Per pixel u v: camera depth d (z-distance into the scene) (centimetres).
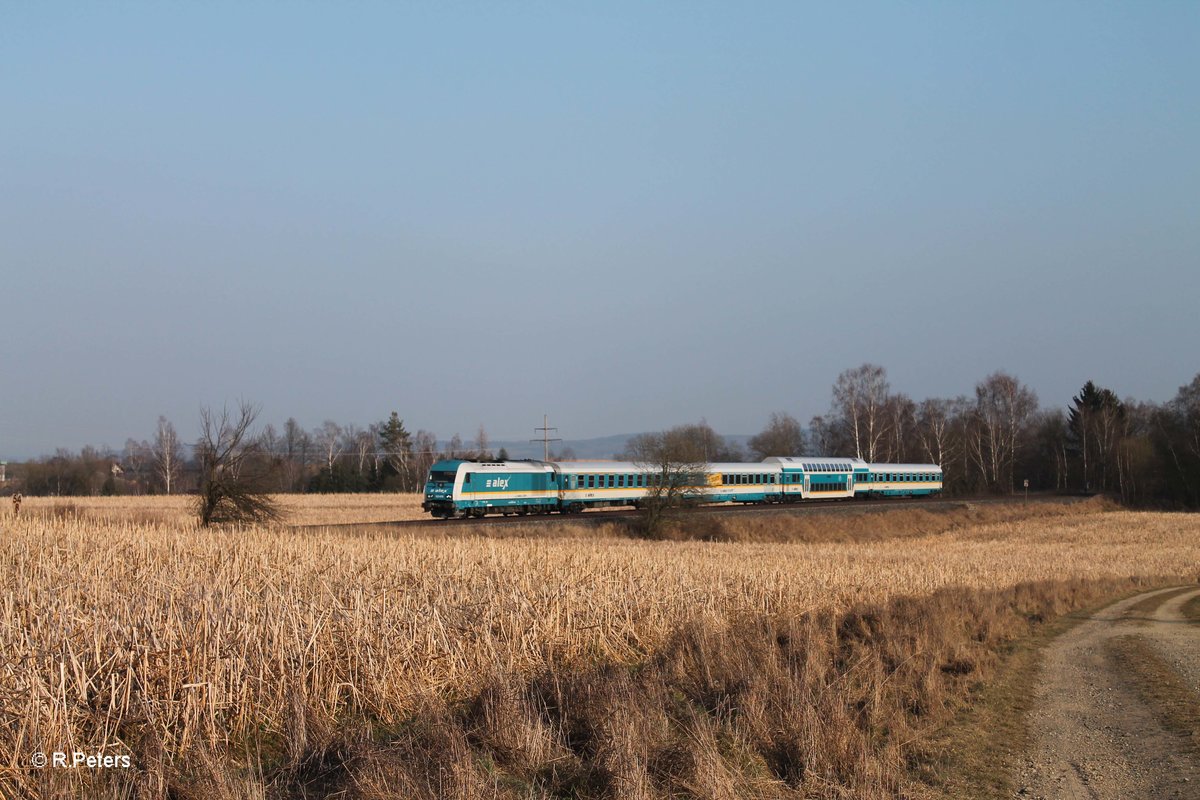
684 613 2198
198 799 969
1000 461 13162
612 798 1050
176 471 12450
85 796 933
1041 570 4653
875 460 12862
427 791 989
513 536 4791
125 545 2817
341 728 1234
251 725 1233
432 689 1403
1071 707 1700
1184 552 6438
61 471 12112
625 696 1348
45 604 1414
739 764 1204
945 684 1794
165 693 1170
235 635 1330
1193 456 11406
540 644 1738
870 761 1186
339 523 5834
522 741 1202
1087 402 13850
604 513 6431
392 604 1689
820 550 4706
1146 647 2470
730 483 7325
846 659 1955
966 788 1197
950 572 3878
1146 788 1191
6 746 978
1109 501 10938
